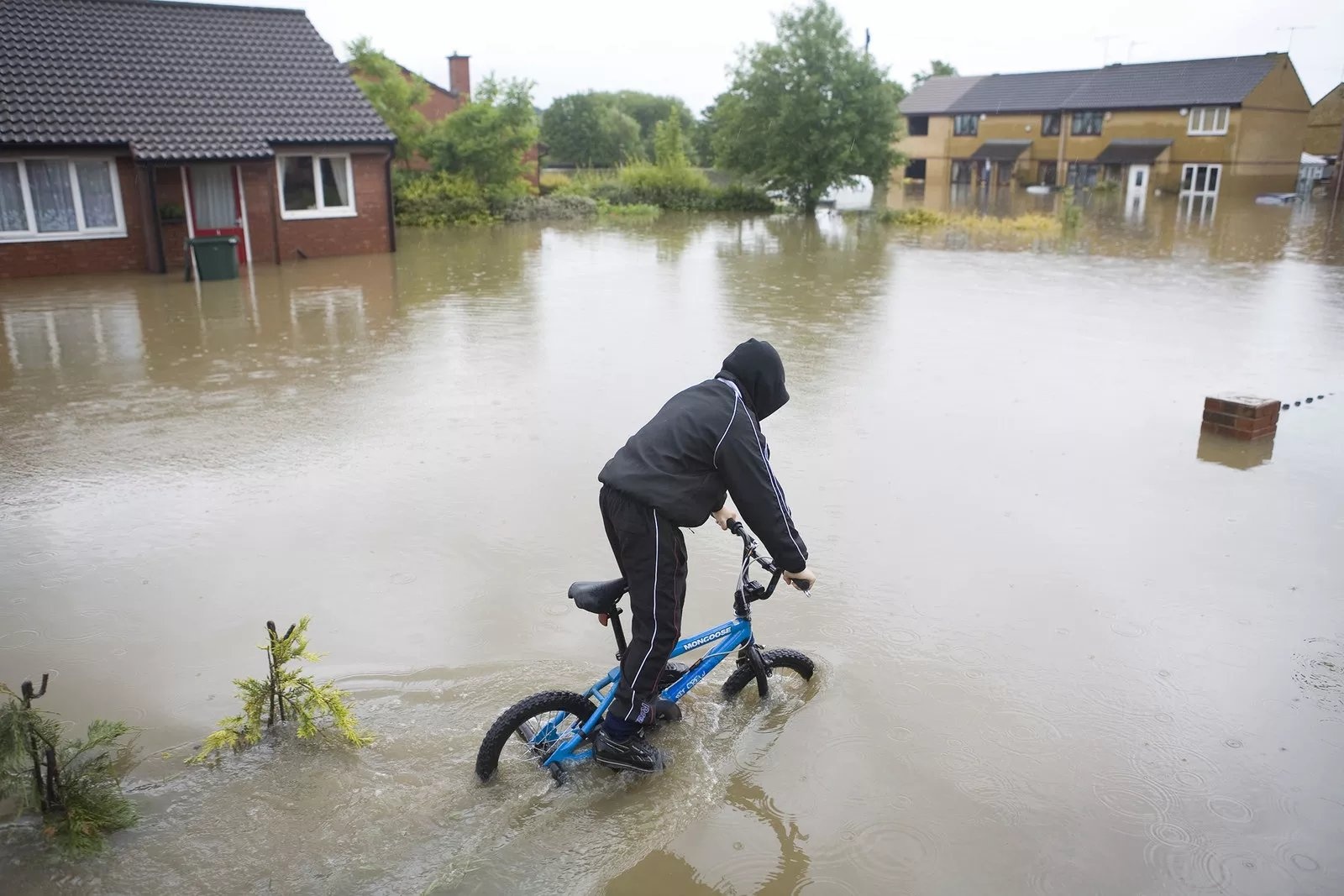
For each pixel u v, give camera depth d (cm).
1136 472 686
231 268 1662
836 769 361
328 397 880
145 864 304
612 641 448
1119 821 334
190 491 638
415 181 2861
